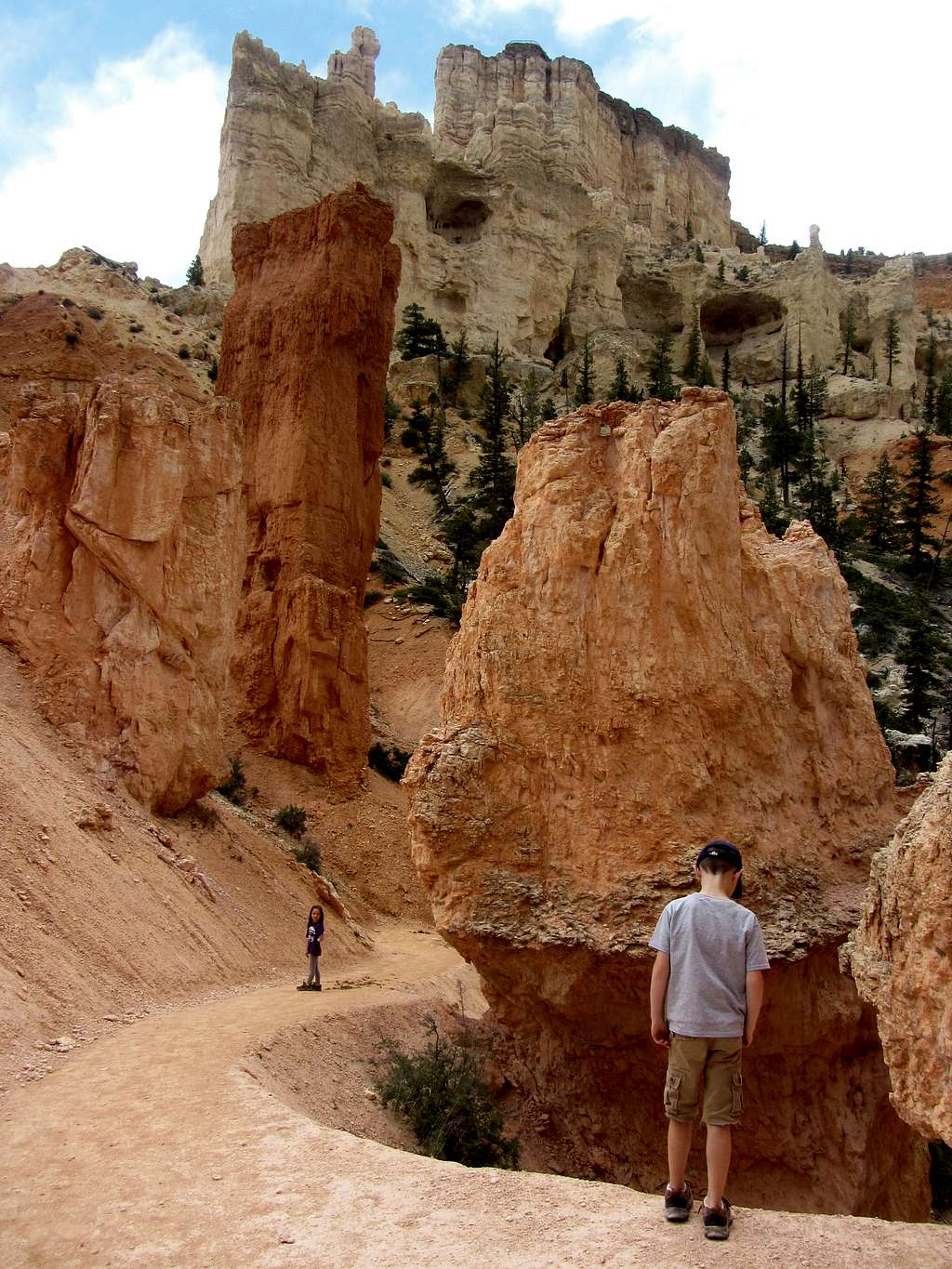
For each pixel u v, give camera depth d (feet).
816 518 248.73
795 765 48.73
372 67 342.85
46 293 201.46
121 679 66.54
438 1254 19.71
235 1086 31.94
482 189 347.36
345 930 80.23
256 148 300.61
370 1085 42.04
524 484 51.55
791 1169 44.55
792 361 368.07
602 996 43.60
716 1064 20.74
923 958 21.85
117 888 52.65
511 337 331.16
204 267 305.94
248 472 121.60
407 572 188.96
